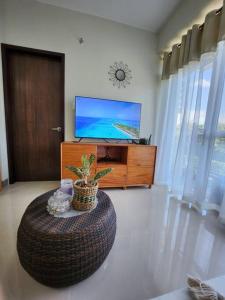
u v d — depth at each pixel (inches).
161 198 99.4
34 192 97.4
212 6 81.4
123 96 120.7
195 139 89.0
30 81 106.7
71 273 39.8
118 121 114.4
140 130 129.0
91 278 45.5
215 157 81.3
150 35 121.6
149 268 49.8
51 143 115.7
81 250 39.9
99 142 113.4
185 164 97.0
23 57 103.0
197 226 72.4
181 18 100.0
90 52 109.8
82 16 105.0
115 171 106.4
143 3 100.0
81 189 47.9
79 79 110.3
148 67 124.1
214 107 78.6
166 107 118.7
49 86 110.0
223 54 74.2
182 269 50.1
